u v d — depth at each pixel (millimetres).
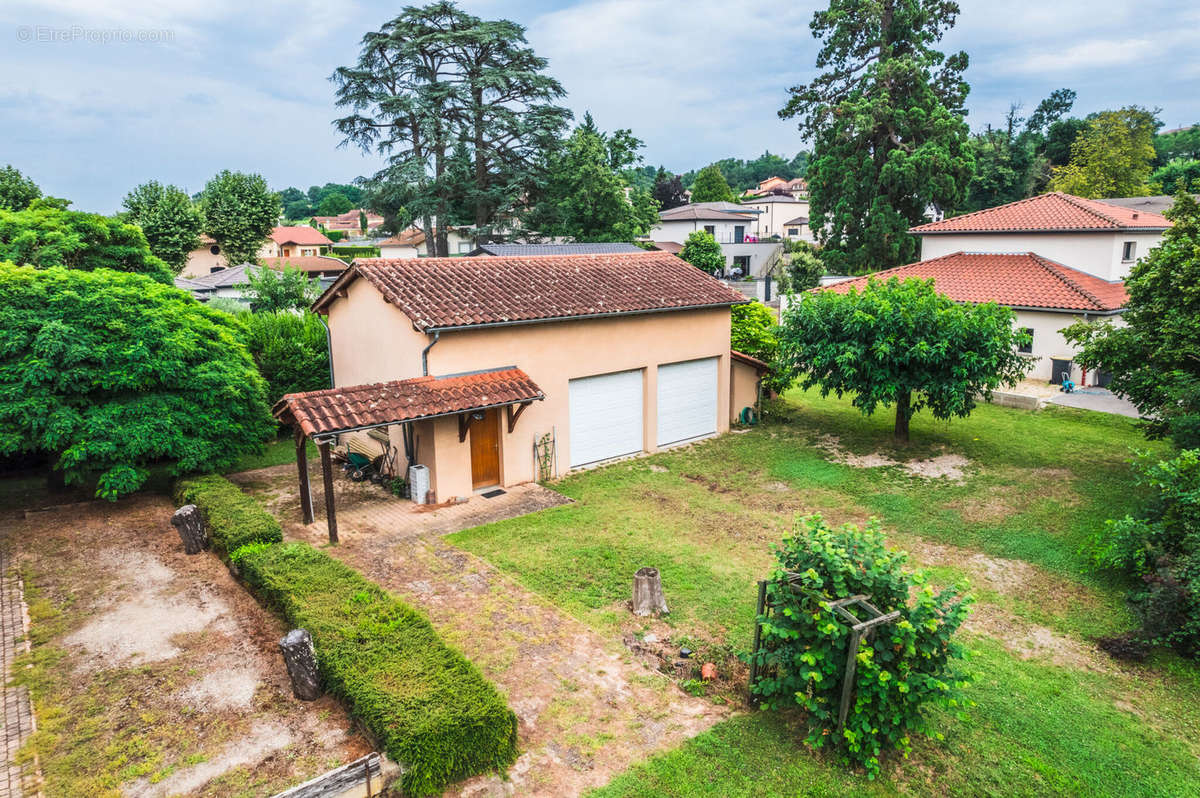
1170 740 7262
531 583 10195
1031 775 6617
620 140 48219
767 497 14188
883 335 15773
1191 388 11703
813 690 6652
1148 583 9344
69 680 7664
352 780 5723
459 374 13641
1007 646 8984
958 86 39562
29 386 11828
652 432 17219
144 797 5910
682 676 7953
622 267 18359
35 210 19562
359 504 13625
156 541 11641
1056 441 17547
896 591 6586
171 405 13008
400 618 7977
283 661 7992
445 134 38000
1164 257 13484
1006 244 27000
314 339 19609
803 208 75812
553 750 6691
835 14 39062
